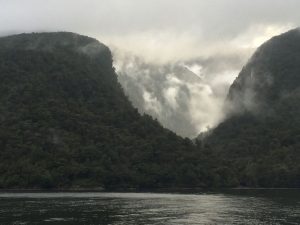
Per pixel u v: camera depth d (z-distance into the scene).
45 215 125.38
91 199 186.88
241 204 169.50
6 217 119.50
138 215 129.25
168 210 143.62
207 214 133.88
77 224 110.06
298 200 192.75
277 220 122.19
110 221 115.94
